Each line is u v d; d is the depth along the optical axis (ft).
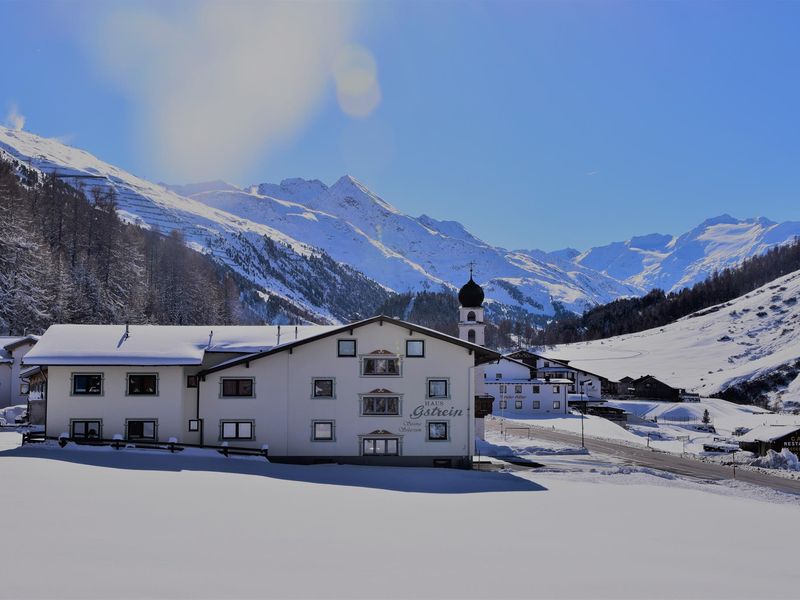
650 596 53.72
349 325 179.11
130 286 524.11
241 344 187.01
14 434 195.00
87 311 423.23
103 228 604.08
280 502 101.45
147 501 93.04
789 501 159.74
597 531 91.71
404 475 154.81
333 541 72.74
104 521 75.82
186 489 107.86
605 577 60.39
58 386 171.12
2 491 92.73
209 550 64.18
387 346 181.98
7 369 281.95
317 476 144.87
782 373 602.85
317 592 50.57
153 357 173.27
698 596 54.39
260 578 53.88
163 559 58.90
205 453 166.71
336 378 180.65
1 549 58.95
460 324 297.33
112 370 172.65
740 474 211.61
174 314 577.84
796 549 85.61
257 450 172.24
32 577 50.21
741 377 619.67
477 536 81.35
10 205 447.42
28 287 365.20
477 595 51.72
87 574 51.96
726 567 69.67
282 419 178.81
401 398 181.27
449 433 181.68
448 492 132.05
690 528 99.81
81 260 523.70
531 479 160.56
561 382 429.79
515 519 98.68
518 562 65.72
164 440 172.14
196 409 177.17
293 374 180.04
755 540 92.02
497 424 337.52
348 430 180.04
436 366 182.70
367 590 51.88
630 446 272.10
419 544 73.72
